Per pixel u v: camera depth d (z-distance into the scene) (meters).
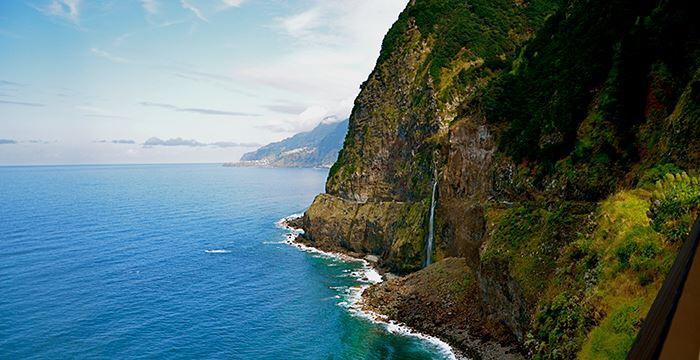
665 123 35.78
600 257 28.69
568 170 44.31
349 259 89.38
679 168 30.94
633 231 26.75
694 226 8.01
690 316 5.20
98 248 95.62
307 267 83.19
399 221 84.50
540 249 42.19
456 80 88.94
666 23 41.25
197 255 91.62
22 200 188.75
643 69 42.06
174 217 143.62
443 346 48.19
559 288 33.62
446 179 70.69
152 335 52.19
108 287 69.19
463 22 100.56
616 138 41.28
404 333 52.09
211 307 61.66
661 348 4.76
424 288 61.16
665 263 23.14
